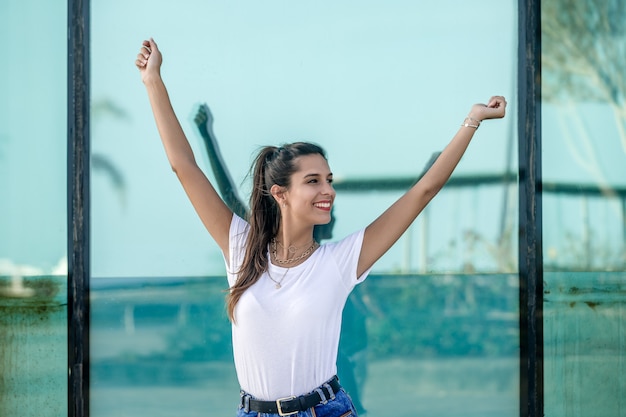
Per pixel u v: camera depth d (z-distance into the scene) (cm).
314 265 279
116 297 380
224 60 382
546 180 377
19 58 379
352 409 281
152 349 381
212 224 305
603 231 377
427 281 379
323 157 290
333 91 381
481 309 378
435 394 379
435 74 380
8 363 379
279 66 381
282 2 380
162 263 381
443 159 286
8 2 378
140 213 381
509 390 377
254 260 282
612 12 378
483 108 287
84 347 376
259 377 273
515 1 378
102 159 381
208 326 381
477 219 379
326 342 276
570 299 377
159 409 381
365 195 381
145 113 381
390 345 379
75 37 375
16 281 379
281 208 288
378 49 380
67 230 379
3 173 379
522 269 375
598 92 377
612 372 377
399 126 380
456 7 379
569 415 376
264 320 271
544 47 377
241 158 382
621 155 377
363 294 381
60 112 380
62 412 378
